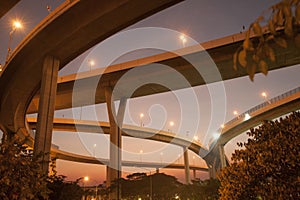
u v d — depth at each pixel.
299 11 2.20
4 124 58.16
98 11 30.27
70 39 33.44
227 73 44.72
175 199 48.00
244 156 8.47
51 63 35.50
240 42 38.16
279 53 37.25
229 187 8.70
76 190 22.69
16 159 9.98
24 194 9.59
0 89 45.53
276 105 57.06
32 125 69.94
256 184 7.88
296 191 6.97
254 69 2.35
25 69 38.53
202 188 37.09
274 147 7.57
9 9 29.55
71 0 30.42
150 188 50.75
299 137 7.33
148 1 28.91
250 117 62.88
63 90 49.56
